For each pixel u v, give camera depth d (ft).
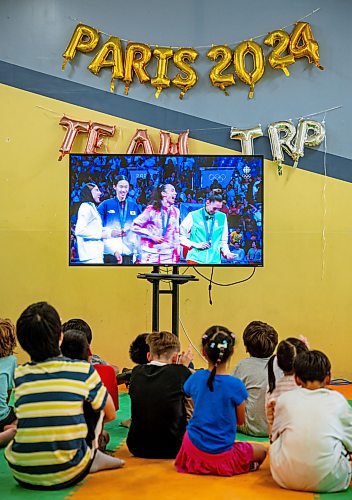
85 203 19.80
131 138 23.25
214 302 23.24
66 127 23.27
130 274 23.34
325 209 23.08
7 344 14.42
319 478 10.97
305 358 11.53
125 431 15.90
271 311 23.11
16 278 23.40
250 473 12.25
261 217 19.74
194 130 23.24
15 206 23.45
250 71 23.24
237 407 12.23
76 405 11.12
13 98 23.48
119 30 23.45
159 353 13.80
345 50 23.11
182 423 13.21
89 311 23.34
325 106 23.11
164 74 23.16
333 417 11.18
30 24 23.61
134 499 10.80
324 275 23.07
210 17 23.31
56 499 10.78
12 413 14.46
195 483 11.61
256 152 23.16
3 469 12.62
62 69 23.48
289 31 23.15
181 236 19.77
